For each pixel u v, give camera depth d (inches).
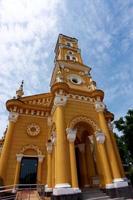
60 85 768.9
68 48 1307.8
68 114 723.4
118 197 564.7
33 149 764.0
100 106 808.3
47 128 849.5
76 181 542.9
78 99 800.9
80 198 512.1
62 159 568.1
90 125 745.6
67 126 683.4
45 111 900.0
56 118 689.0
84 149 871.1
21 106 857.5
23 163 722.8
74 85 912.9
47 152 751.1
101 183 633.6
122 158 1295.5
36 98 933.8
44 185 669.3
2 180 601.3
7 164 679.7
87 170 810.8
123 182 603.8
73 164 576.4
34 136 798.5
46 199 570.6
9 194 609.9
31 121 839.7
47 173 701.3
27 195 595.2
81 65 1059.9
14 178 664.4
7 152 695.7
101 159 656.4
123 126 1111.0
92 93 851.4
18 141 756.0
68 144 628.7
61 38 1422.2
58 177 534.0
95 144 713.0
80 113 753.0
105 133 725.3
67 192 498.9
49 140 758.5
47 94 972.6
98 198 548.7
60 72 907.4
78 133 895.7
